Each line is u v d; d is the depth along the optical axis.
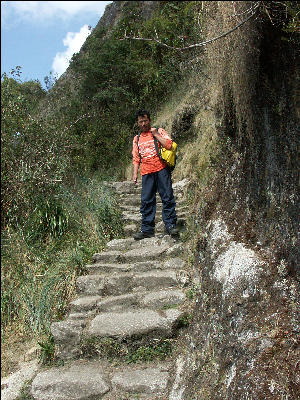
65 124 8.48
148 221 5.19
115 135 9.38
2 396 3.35
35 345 4.02
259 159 3.23
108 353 3.54
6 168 6.33
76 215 6.01
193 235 4.59
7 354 4.00
